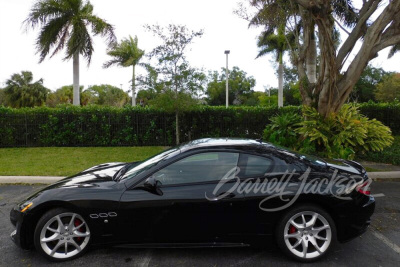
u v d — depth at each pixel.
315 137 8.44
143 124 12.64
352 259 3.51
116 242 3.48
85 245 3.47
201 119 12.71
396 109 14.25
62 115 12.51
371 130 9.11
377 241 3.98
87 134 12.52
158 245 3.50
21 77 36.75
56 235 3.45
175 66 10.71
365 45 8.37
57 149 11.78
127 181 3.57
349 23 14.67
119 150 11.48
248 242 3.50
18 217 3.48
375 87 37.59
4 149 11.88
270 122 12.75
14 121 12.37
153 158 4.03
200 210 3.41
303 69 9.89
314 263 3.41
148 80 10.71
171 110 11.11
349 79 8.85
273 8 9.96
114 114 12.58
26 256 3.61
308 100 9.65
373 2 9.31
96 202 3.41
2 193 6.23
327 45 8.51
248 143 3.85
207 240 3.49
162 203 3.40
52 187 3.73
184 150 3.67
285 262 3.44
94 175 4.06
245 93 49.22
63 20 17.03
